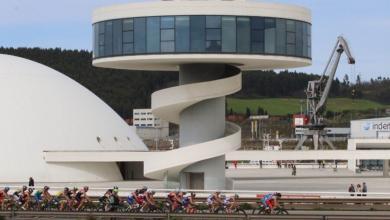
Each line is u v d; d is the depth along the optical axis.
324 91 149.25
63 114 84.25
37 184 76.25
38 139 81.06
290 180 88.12
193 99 60.06
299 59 62.62
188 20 59.31
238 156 95.56
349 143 119.06
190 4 59.25
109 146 84.44
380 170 127.88
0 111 82.31
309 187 74.31
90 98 89.31
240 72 64.12
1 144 79.94
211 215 42.12
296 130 196.00
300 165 133.62
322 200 55.69
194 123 62.03
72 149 81.88
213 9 59.31
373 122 143.62
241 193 58.53
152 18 59.88
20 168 79.06
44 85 86.50
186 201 46.25
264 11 60.31
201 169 62.12
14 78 86.12
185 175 63.09
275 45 60.81
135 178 85.19
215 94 59.94
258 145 185.75
